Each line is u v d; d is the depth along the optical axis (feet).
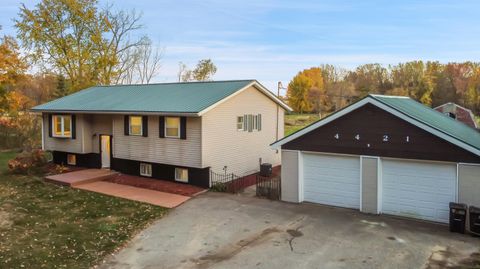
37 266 34.06
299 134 52.60
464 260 33.58
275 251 36.58
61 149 80.33
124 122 70.59
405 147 45.52
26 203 54.60
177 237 41.24
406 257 34.50
